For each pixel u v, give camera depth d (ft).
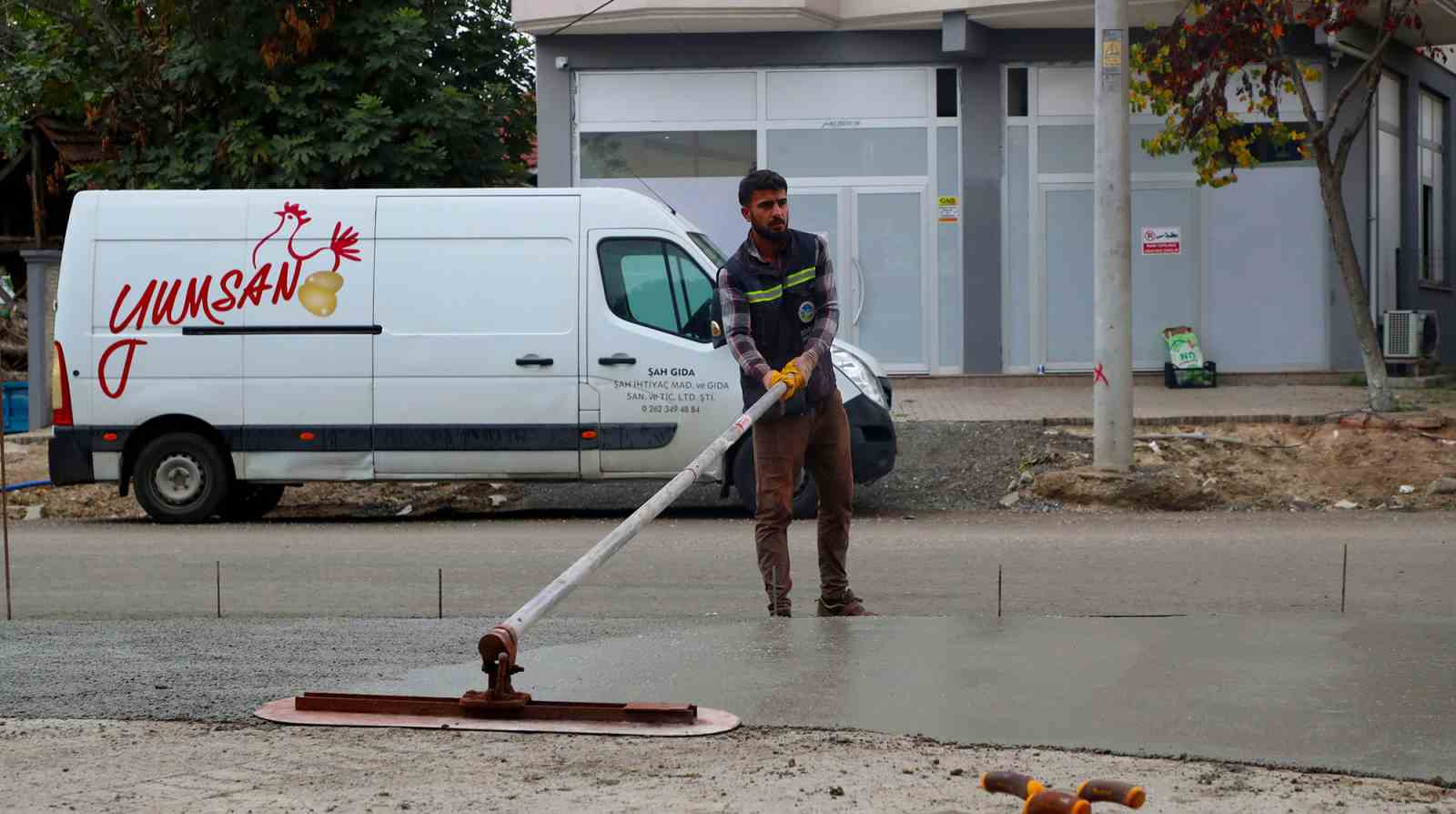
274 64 137.08
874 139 142.00
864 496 98.78
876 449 89.81
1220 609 57.16
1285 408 116.26
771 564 49.98
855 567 69.77
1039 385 140.36
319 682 40.75
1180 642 43.70
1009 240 142.00
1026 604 59.00
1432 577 64.75
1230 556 71.92
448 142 144.15
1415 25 110.01
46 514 104.73
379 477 92.27
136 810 28.55
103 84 149.28
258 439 92.79
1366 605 57.57
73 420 93.71
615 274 91.30
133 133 145.69
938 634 45.47
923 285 142.31
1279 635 44.83
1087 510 93.66
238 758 32.65
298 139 137.59
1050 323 142.00
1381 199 147.74
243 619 53.31
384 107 139.13
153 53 144.56
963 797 28.89
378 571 71.10
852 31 140.97
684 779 30.32
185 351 92.94
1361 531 81.97
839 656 42.24
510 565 73.00
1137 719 34.86
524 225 91.66
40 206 188.14
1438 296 165.37
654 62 142.20
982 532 83.66
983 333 141.69
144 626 51.39
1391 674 39.17
